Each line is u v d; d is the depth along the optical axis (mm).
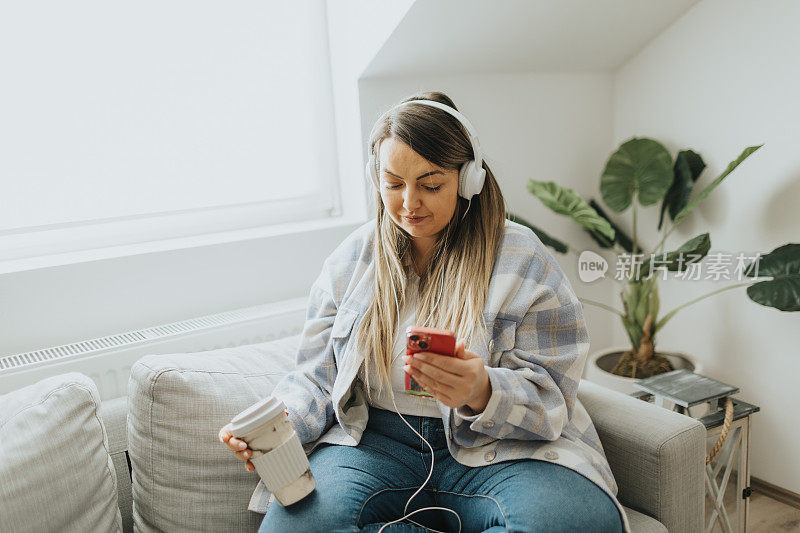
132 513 1146
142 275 1520
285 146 1833
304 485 901
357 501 907
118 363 1388
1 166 1473
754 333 1762
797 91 1575
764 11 1616
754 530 1612
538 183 1797
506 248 1054
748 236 1743
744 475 1385
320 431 1056
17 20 1448
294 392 1081
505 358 996
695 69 1824
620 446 1087
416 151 952
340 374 1062
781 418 1730
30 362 1318
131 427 1070
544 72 1968
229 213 1791
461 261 1057
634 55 2016
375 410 1092
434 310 1063
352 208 1893
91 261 1454
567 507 843
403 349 1054
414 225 1011
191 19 1646
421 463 1016
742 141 1726
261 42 1748
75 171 1557
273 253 1688
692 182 1804
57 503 946
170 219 1706
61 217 1553
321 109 1868
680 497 1051
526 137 1984
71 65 1518
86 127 1556
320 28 1825
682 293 1957
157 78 1625
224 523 1034
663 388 1370
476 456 979
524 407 918
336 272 1158
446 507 987
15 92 1467
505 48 1770
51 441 961
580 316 1024
